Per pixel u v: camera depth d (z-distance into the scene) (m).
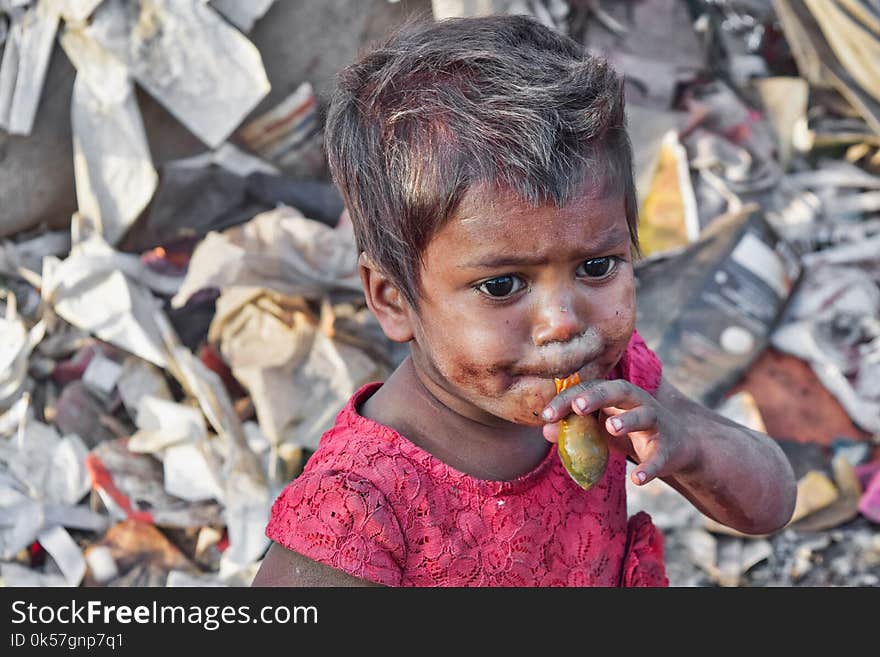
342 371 2.35
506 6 2.65
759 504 1.17
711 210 2.67
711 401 2.38
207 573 2.20
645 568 1.16
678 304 2.47
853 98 2.88
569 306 0.87
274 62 2.62
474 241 0.86
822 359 2.46
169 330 2.41
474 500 1.01
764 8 3.12
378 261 0.95
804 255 2.68
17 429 2.34
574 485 1.09
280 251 2.43
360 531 0.94
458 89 0.89
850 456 2.39
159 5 2.44
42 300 2.49
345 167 0.98
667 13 2.92
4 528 2.18
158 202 2.53
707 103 2.84
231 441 2.29
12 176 2.55
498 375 0.90
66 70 2.51
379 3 2.64
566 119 0.86
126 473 2.29
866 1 2.85
